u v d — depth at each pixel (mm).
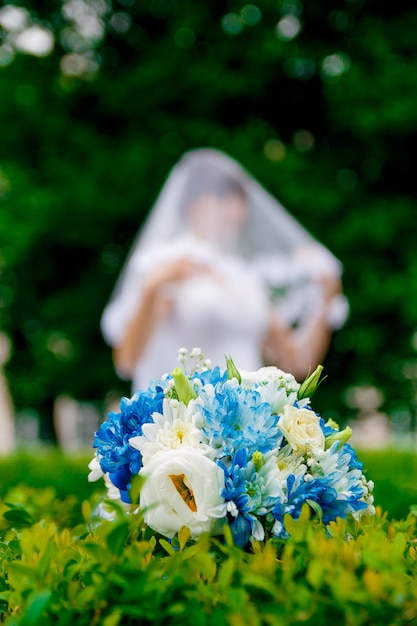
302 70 12922
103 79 12594
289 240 6555
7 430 15461
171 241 6188
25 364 12953
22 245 11453
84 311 12211
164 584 1390
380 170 12805
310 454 1772
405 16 12664
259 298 6031
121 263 12398
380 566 1376
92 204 11875
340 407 12602
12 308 12719
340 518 1689
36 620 1236
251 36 12688
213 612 1345
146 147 12188
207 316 5820
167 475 1677
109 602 1384
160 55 12547
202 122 12383
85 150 12367
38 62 12781
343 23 12961
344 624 1305
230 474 1704
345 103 12062
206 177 6234
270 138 12562
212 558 1496
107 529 1479
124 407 1875
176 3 13023
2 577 1676
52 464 6125
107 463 1816
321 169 12516
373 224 11938
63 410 16219
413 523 2010
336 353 12594
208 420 1739
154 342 5910
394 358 12602
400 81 11945
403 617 1305
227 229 6258
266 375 1938
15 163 12219
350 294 11867
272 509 1695
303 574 1452
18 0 12930
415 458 6133
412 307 11633
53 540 1607
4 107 12367
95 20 13148
